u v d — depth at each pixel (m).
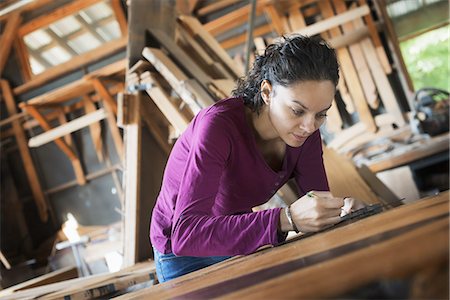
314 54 1.51
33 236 9.56
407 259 0.47
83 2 9.01
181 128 3.40
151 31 3.69
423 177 6.05
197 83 3.35
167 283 1.54
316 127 1.58
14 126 9.55
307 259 0.81
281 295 0.52
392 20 7.85
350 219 1.71
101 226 9.32
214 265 1.66
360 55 7.79
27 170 9.54
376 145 7.28
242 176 1.72
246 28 8.29
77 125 8.85
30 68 9.50
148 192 3.72
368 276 0.46
